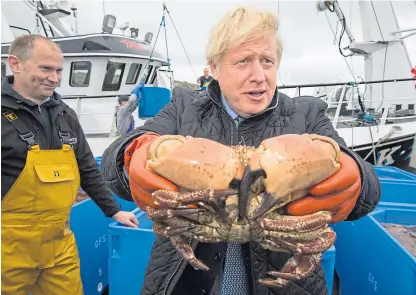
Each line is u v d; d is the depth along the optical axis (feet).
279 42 4.35
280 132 4.44
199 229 3.49
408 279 5.35
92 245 8.83
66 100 23.31
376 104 25.29
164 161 3.15
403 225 8.00
